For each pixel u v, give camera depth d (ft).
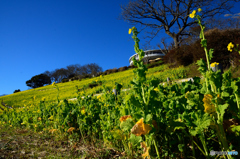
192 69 48.26
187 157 5.96
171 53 70.85
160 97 7.75
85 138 11.08
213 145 5.88
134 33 5.96
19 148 10.36
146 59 150.51
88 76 177.68
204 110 4.87
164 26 94.79
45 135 13.21
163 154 6.19
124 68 143.02
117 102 11.25
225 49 37.27
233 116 5.48
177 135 6.08
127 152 7.55
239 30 39.19
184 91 6.96
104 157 7.90
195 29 71.05
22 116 20.52
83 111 10.99
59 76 274.98
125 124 5.86
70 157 8.25
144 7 87.86
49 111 16.19
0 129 19.90
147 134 5.51
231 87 5.02
